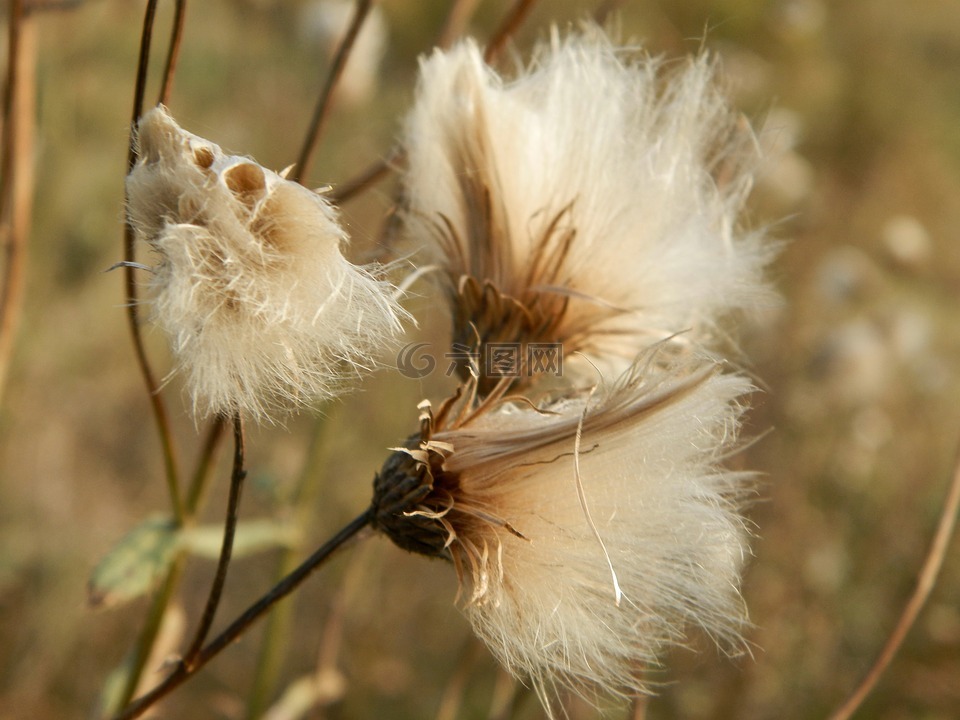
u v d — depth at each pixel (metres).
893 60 0.64
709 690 0.21
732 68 0.28
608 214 0.12
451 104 0.12
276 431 0.24
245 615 0.11
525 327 0.12
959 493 0.14
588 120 0.12
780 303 0.13
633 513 0.10
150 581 0.13
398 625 0.23
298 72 0.36
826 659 0.23
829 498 0.27
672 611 0.11
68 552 0.24
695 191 0.13
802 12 0.39
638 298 0.12
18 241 0.14
